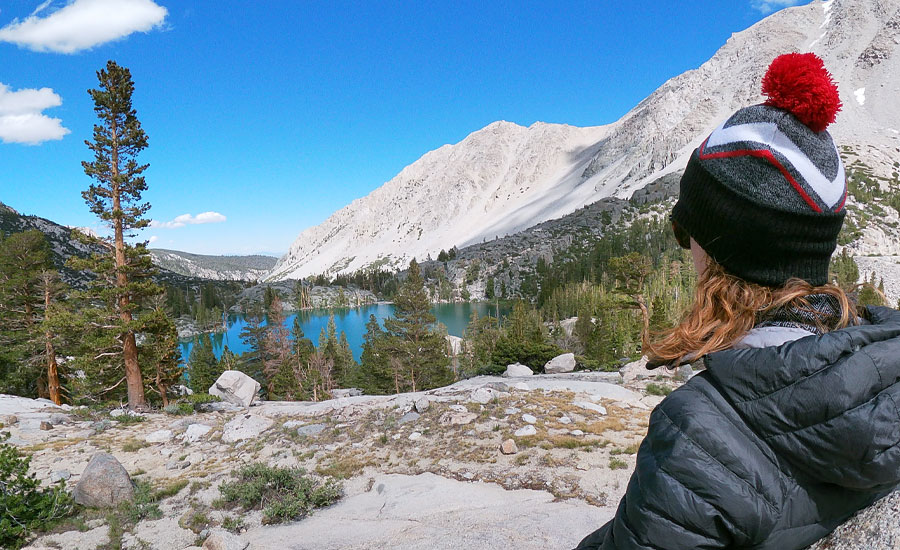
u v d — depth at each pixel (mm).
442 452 16656
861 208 183000
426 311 60469
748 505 925
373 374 62531
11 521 12016
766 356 952
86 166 24609
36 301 36844
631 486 1104
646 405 21594
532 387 23891
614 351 56781
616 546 1123
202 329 175625
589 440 16547
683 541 975
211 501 13984
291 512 12734
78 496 13461
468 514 12000
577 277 175875
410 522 11883
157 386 31766
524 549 9672
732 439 965
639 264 51375
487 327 86562
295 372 69125
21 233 36812
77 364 26344
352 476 15688
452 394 22719
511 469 14828
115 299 26531
